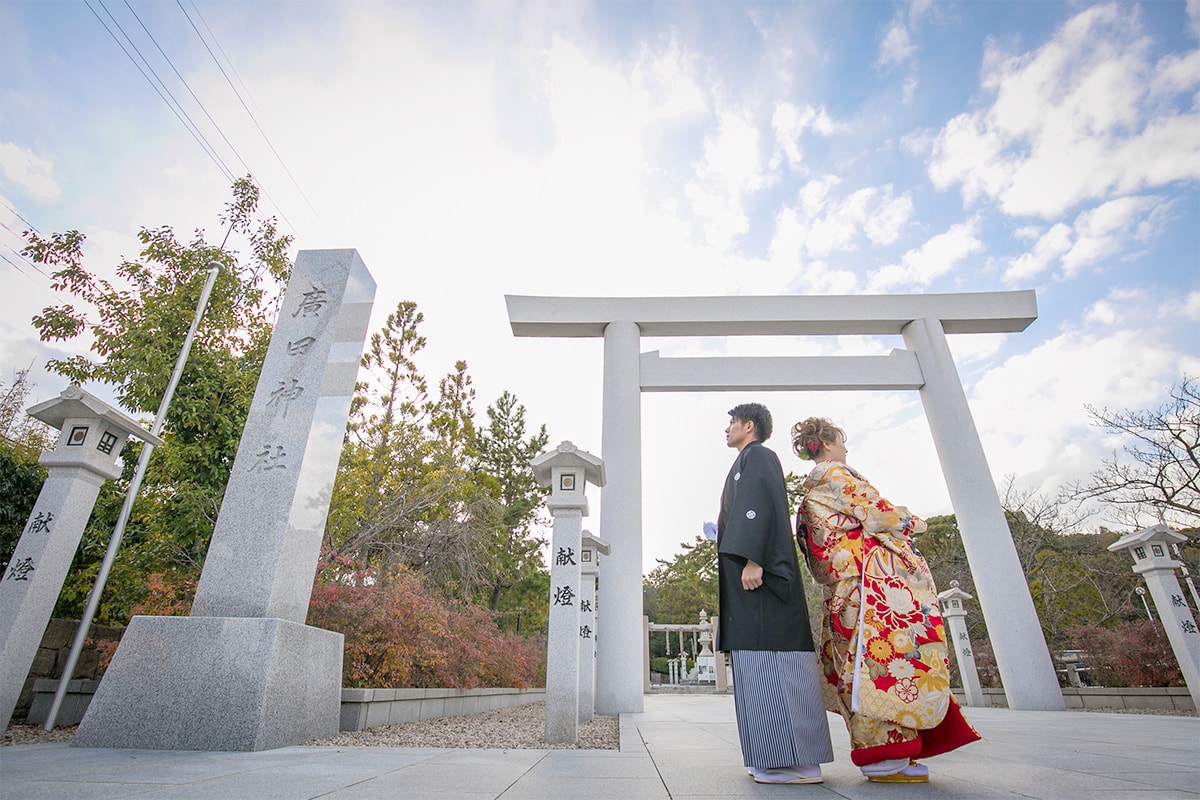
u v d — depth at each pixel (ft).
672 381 32.96
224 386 24.02
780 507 8.05
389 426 38.22
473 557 36.45
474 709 26.63
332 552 22.82
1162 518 39.19
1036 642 27.78
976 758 9.73
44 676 16.62
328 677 14.19
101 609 21.25
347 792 6.61
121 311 23.82
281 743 11.80
